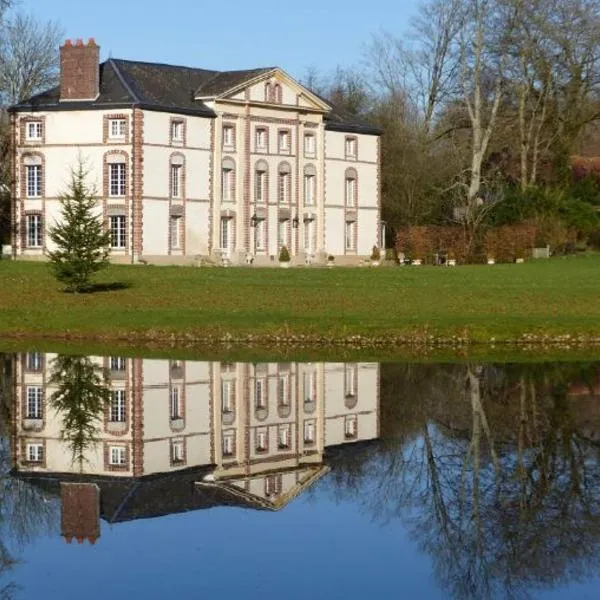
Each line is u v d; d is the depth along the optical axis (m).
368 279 78.44
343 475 30.88
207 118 103.44
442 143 125.94
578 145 126.19
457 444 34.00
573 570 23.48
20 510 27.52
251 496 28.78
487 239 104.94
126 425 36.72
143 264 92.44
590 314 63.75
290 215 110.00
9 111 101.81
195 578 22.98
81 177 80.31
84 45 99.69
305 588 22.45
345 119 116.56
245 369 47.97
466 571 23.20
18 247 101.62
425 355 52.44
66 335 59.16
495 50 111.12
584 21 113.88
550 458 32.16
